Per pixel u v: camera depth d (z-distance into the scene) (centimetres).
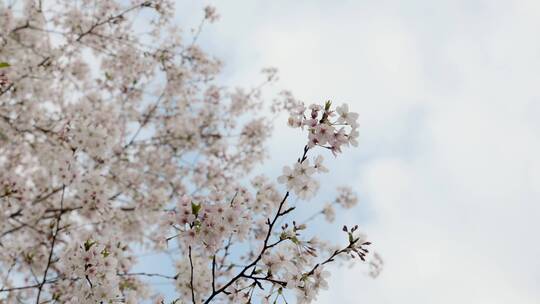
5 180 756
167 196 941
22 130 828
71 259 437
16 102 834
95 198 658
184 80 1046
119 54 999
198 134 1101
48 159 820
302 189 366
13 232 800
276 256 375
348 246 376
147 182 1027
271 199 493
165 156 1070
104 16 959
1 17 805
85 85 1026
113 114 977
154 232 920
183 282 527
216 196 378
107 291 420
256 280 372
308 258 383
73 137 715
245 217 376
